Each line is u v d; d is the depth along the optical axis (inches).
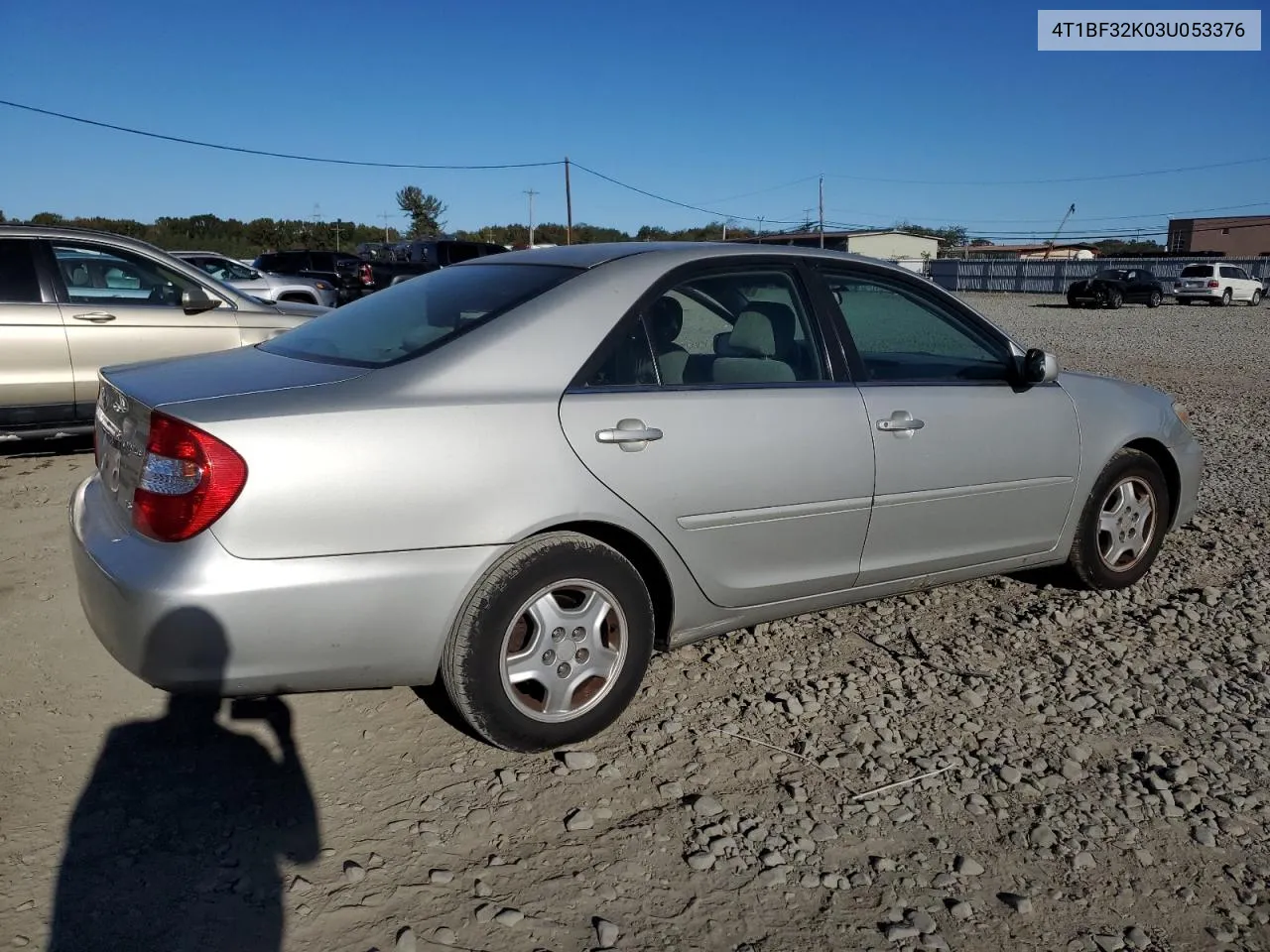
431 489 117.7
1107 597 193.3
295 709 142.9
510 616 123.3
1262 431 393.7
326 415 115.1
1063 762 134.6
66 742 132.4
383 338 136.7
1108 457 184.7
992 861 114.3
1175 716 147.7
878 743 138.3
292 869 108.7
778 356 151.3
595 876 109.1
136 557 112.8
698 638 146.3
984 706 149.5
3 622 167.2
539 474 123.7
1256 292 1547.7
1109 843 117.9
